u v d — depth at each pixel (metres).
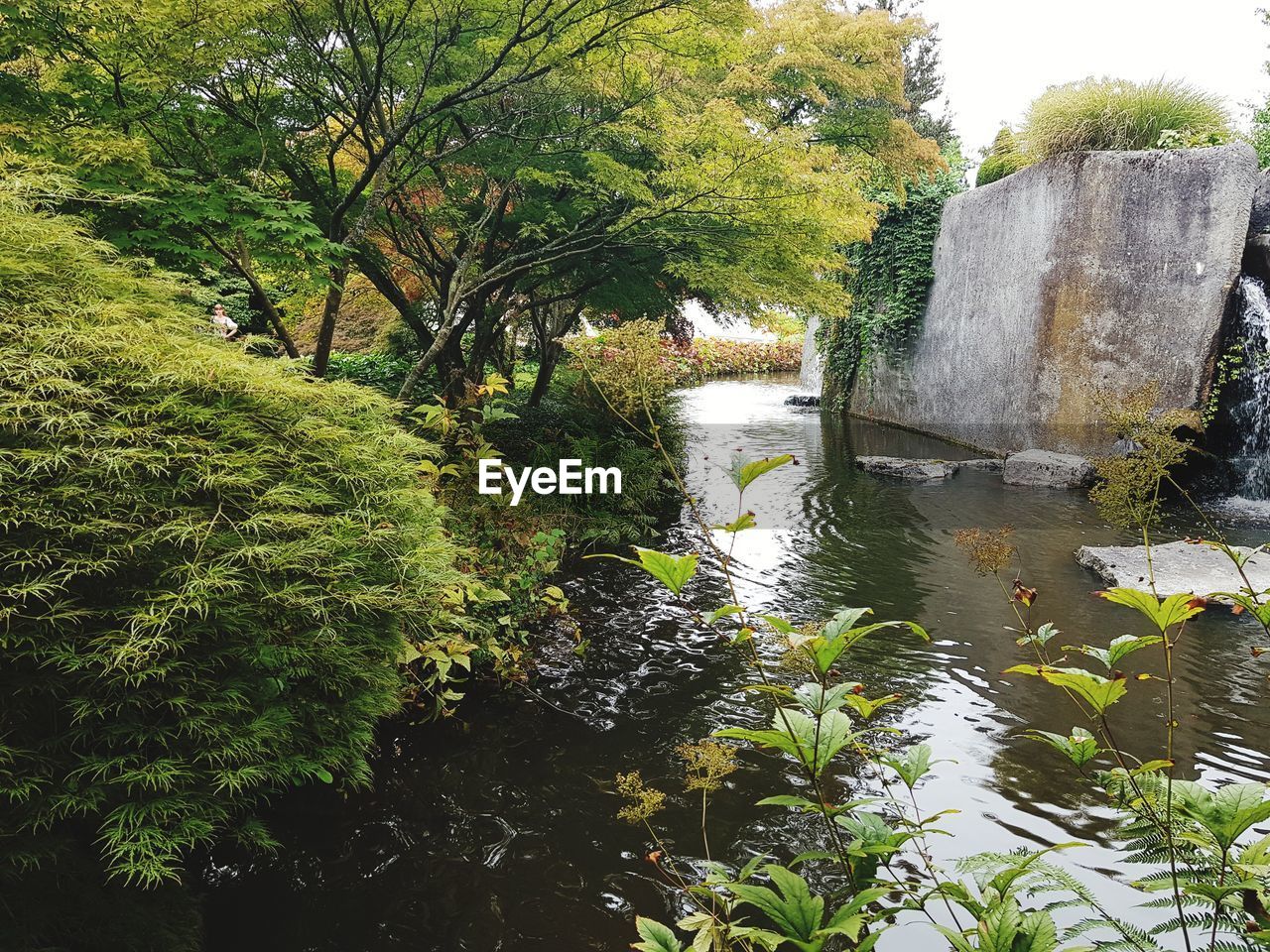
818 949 1.13
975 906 1.35
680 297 10.20
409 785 3.24
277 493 2.56
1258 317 8.38
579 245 7.66
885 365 15.54
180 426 2.51
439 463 5.46
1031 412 10.96
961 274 12.84
